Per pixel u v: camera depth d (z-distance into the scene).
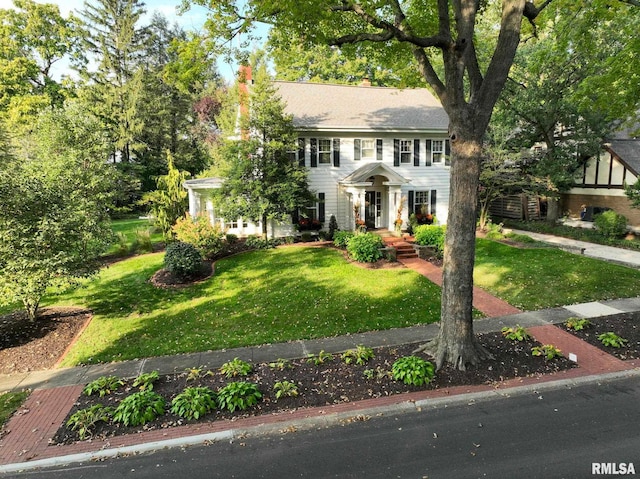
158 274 15.11
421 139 22.48
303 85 24.08
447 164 23.30
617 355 8.59
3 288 9.41
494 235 21.27
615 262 15.95
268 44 10.33
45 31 36.03
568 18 13.73
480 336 9.57
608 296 12.27
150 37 36.88
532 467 5.30
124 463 5.71
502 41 7.49
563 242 20.38
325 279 14.40
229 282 14.33
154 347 9.65
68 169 17.91
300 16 7.96
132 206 29.78
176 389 7.59
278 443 6.04
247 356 9.06
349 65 35.41
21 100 30.23
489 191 22.89
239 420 6.61
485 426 6.29
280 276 14.78
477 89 8.34
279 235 20.88
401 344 9.38
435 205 23.28
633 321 10.30
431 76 8.25
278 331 10.38
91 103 32.47
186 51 9.59
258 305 12.20
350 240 17.55
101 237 12.18
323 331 10.30
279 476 5.30
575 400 6.99
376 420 6.56
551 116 20.78
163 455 5.86
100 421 6.62
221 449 5.95
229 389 7.14
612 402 6.88
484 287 13.69
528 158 22.73
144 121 33.22
